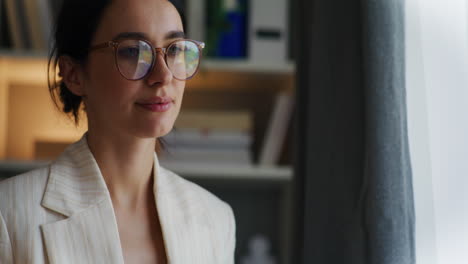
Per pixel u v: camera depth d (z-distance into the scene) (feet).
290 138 7.37
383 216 3.68
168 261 3.54
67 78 3.66
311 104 4.94
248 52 7.06
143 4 3.41
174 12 3.50
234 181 7.21
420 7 3.84
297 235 5.23
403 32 3.83
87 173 3.51
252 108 7.94
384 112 3.74
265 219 7.94
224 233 4.00
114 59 3.36
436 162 3.65
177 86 3.43
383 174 3.70
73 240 3.30
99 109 3.49
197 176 6.92
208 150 6.95
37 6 6.86
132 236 3.55
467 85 3.57
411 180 3.70
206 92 7.93
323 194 4.64
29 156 7.64
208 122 6.98
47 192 3.40
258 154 7.66
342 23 4.50
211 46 7.04
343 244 4.32
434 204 3.63
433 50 3.73
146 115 3.33
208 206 4.03
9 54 6.63
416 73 3.80
